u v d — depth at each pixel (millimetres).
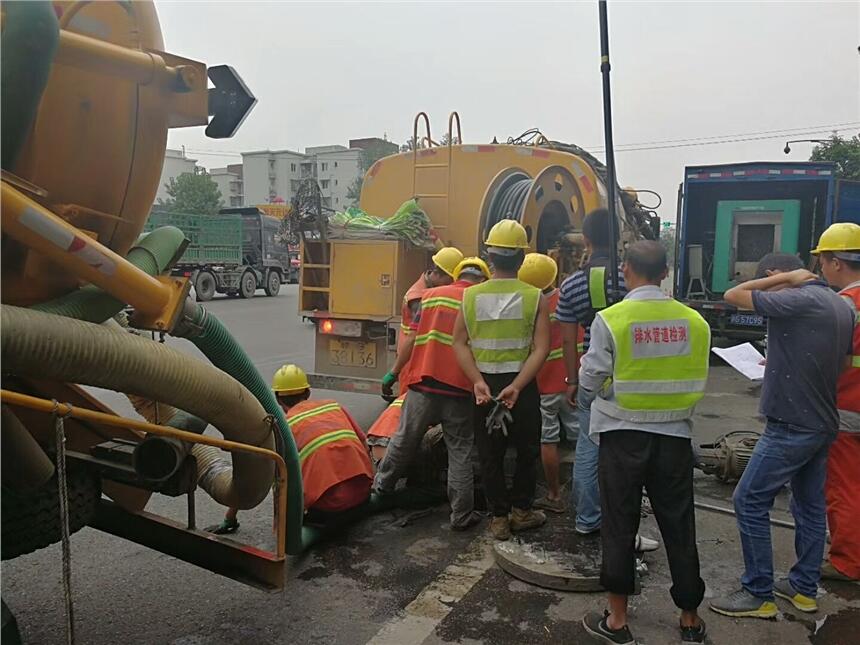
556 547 3803
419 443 4289
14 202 1824
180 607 3305
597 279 3887
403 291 6441
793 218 11531
